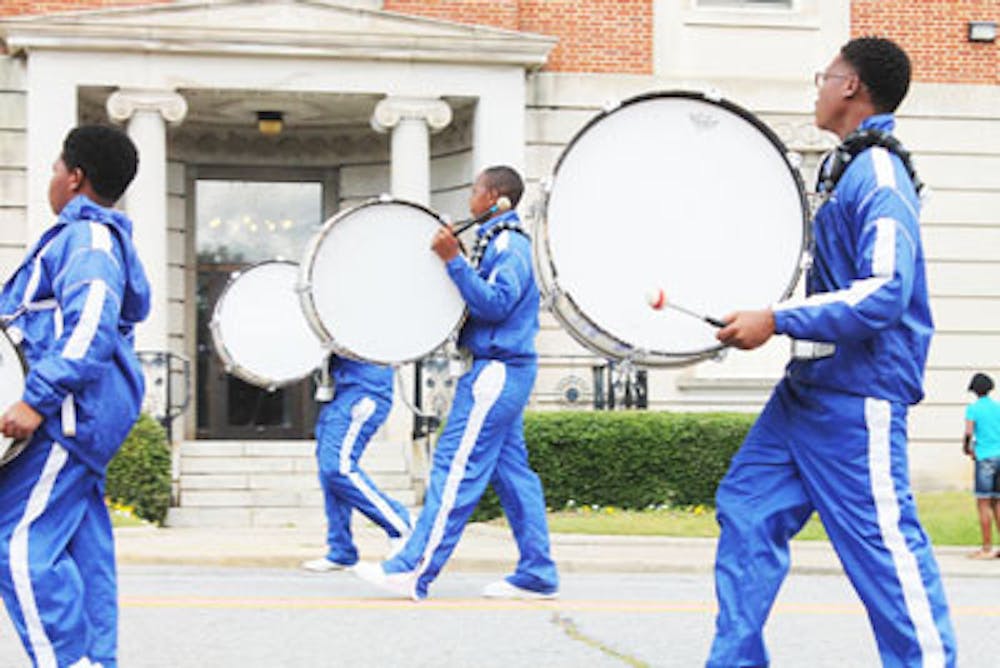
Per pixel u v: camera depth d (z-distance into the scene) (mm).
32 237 23703
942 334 27062
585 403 25406
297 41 24016
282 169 28141
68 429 6508
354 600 12273
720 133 6941
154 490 21219
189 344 27688
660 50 26344
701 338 6875
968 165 27188
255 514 22719
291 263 17062
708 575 16641
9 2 24656
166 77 23969
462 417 11352
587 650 9781
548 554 12281
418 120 24531
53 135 23766
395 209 10984
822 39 26859
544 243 6824
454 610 11648
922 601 6320
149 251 23797
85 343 6430
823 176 6707
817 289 6734
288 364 16984
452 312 11078
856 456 6383
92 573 6777
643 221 6891
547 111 25781
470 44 24500
